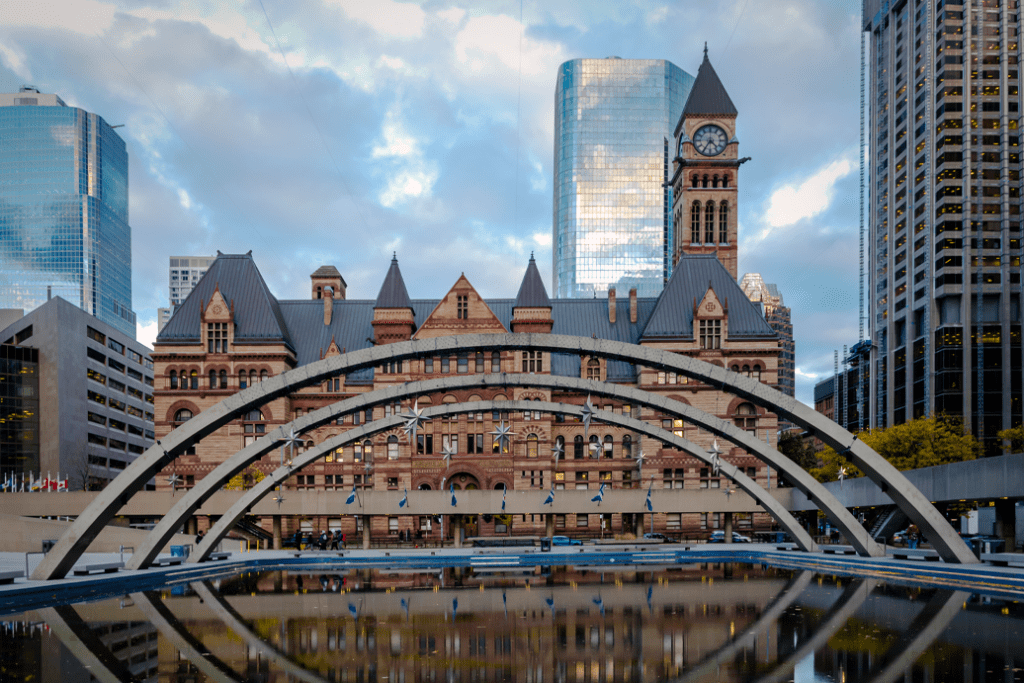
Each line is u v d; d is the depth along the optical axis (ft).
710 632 80.43
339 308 297.12
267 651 72.28
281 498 209.46
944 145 413.59
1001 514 166.09
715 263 287.28
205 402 262.26
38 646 74.69
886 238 488.85
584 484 273.75
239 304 273.33
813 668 63.26
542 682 60.23
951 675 60.34
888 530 184.96
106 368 436.35
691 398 267.59
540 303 276.00
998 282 400.47
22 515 215.10
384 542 245.45
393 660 68.28
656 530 267.39
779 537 252.01
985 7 417.90
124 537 193.88
